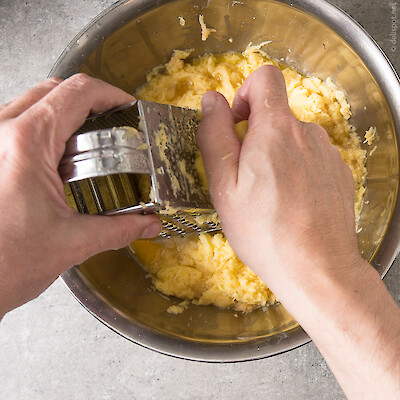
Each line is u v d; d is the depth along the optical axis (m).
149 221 0.89
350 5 1.33
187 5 1.16
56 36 1.41
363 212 1.23
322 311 0.77
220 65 1.33
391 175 1.11
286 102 0.89
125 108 0.85
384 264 1.04
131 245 1.27
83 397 1.34
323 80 1.30
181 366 1.33
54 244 0.79
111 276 1.16
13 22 1.42
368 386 0.75
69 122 0.77
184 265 1.24
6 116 0.82
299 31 1.20
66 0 1.41
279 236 0.81
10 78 1.41
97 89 0.81
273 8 1.16
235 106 0.96
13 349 1.37
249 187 0.82
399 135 1.08
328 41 1.17
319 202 0.83
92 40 1.09
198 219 1.02
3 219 0.75
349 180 0.92
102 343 1.35
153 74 1.32
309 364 1.31
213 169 0.88
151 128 0.83
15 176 0.74
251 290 1.21
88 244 0.82
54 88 0.79
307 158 0.85
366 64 1.11
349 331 0.76
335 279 0.78
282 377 1.31
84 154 0.74
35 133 0.75
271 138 0.84
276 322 1.12
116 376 1.34
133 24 1.13
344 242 0.82
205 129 0.90
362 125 1.25
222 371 1.33
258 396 1.31
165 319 1.16
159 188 0.81
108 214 0.86
